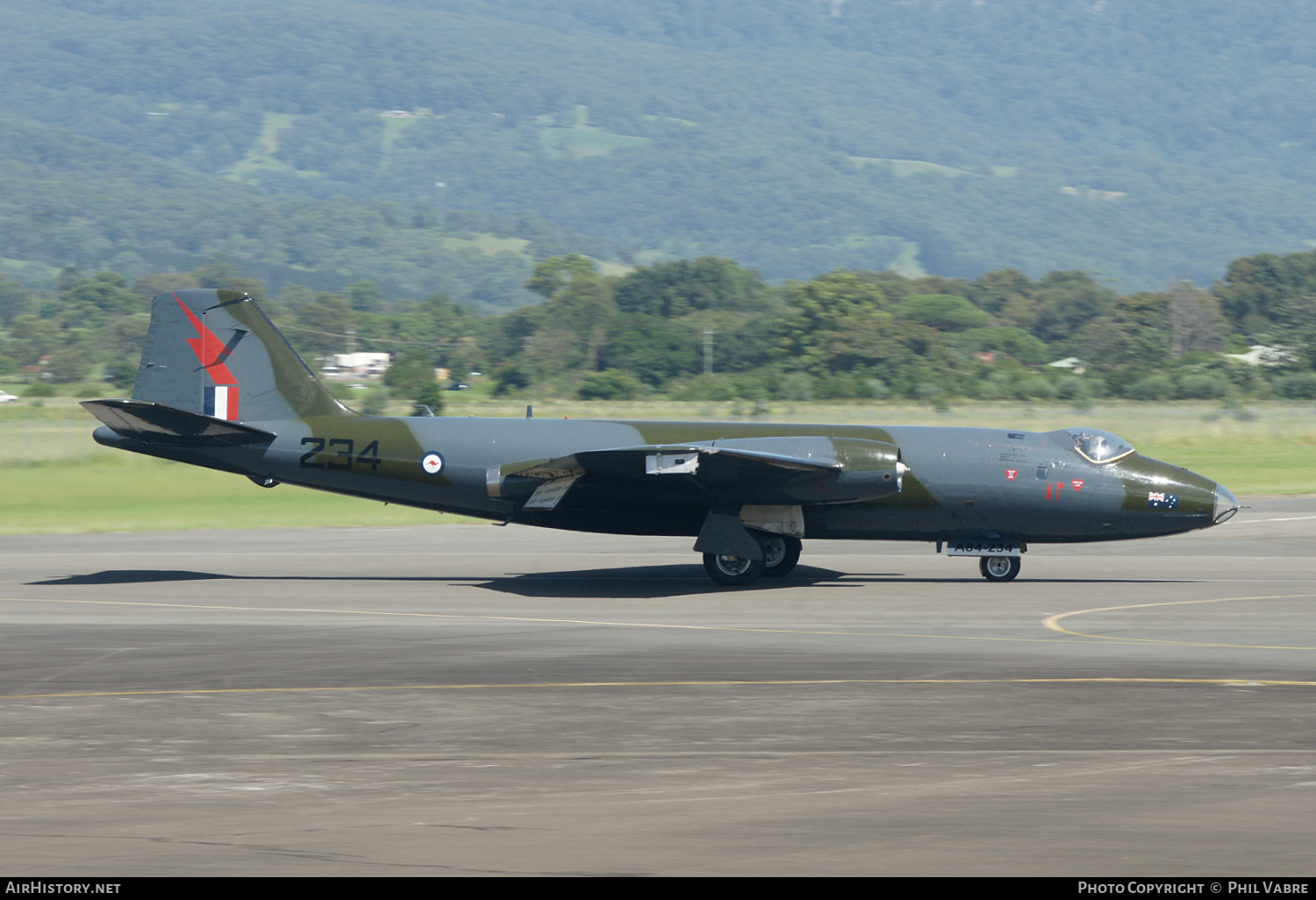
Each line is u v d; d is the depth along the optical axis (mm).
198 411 97625
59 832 36750
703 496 91188
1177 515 90375
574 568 102062
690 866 33719
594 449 92938
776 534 93125
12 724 50094
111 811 38875
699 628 73062
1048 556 108812
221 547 115938
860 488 89375
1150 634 70500
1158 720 49938
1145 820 37531
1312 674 59031
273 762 44500
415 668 61062
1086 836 36094
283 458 96312
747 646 67000
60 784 41781
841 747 46031
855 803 39375
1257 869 33406
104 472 163125
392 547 116062
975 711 51719
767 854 34594
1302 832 36438
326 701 53906
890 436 93500
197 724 50031
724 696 54656
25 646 67000
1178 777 42000
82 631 72188
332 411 97688
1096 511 90750
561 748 46188
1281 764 43562
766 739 47219
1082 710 51750
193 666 61594
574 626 73750
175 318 97938
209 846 35406
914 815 38062
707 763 44062
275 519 138125
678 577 96750
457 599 85500
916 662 62125
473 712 51781
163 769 43625
